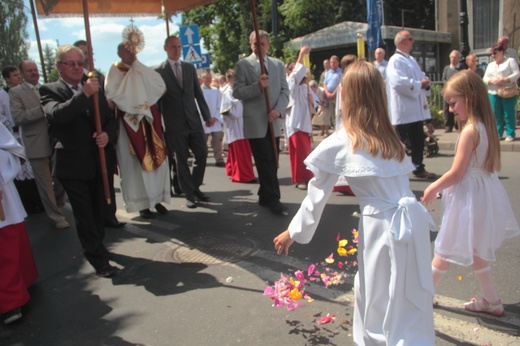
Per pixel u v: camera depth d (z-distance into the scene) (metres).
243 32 22.16
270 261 4.31
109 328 3.36
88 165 4.14
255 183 7.92
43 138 5.68
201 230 5.41
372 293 2.16
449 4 17.58
